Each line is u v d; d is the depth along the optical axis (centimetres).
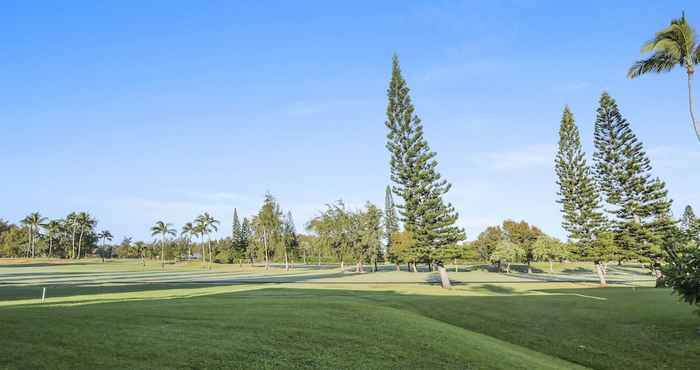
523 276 6794
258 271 8469
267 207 9244
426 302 2206
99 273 7294
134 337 912
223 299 1959
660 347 1392
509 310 2006
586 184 5353
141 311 1270
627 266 10025
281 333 1061
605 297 2609
